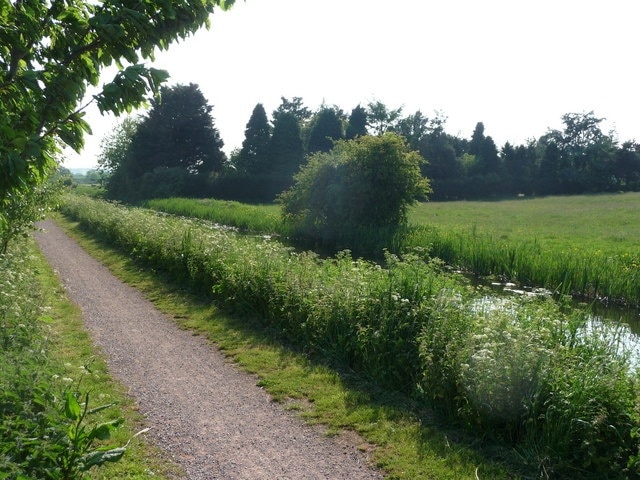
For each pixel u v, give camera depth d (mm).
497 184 63531
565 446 4133
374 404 5438
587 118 70375
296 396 5648
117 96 2848
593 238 20734
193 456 4395
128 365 6516
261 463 4320
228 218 27219
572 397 4297
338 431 4895
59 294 10211
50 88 2740
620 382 4289
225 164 56438
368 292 6777
